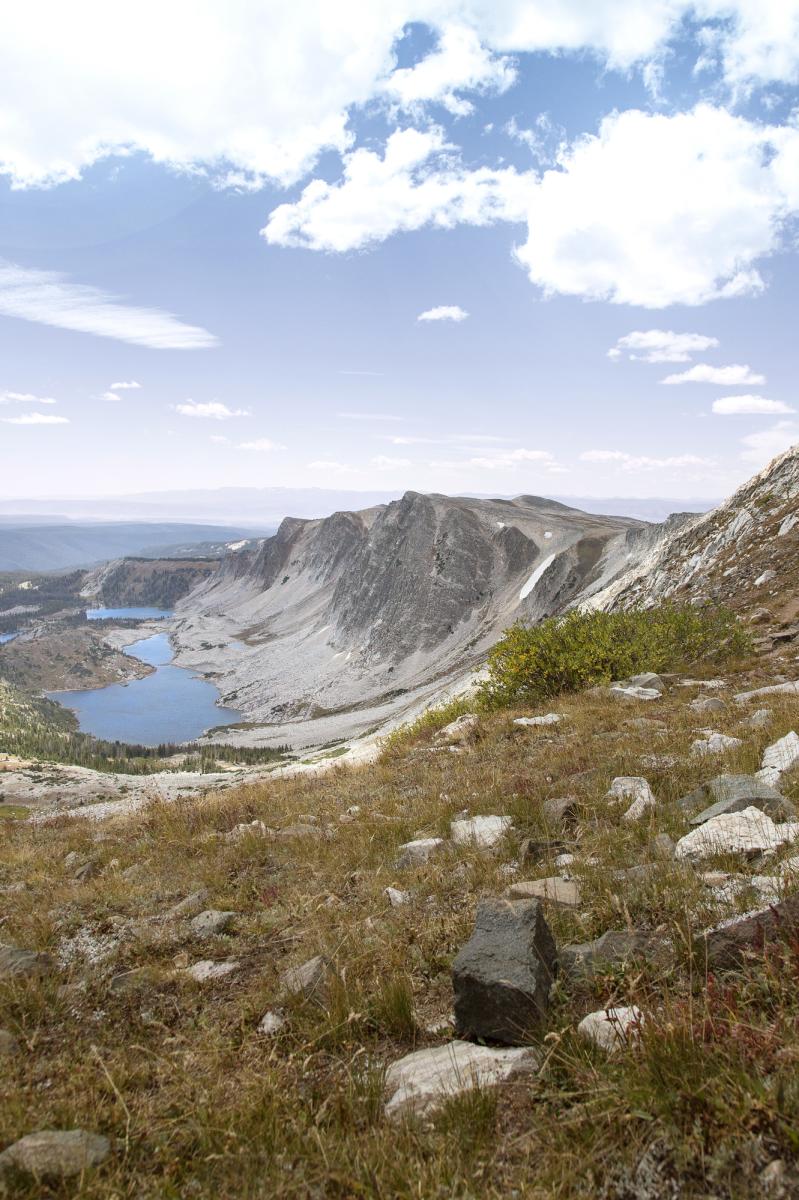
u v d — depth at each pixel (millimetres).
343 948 5363
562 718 15242
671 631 22406
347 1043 3945
